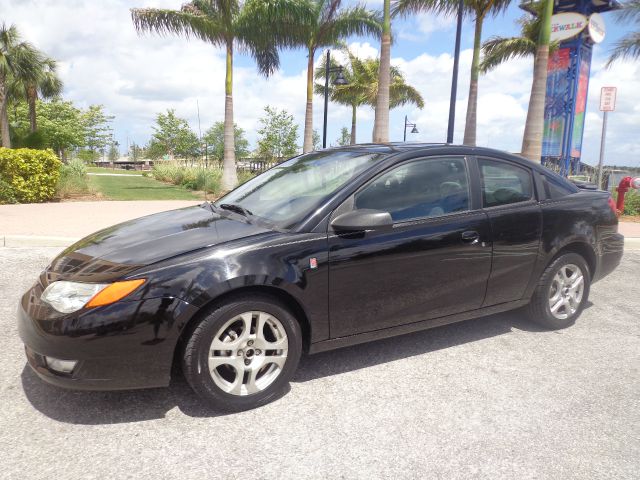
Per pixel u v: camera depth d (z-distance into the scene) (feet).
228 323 8.83
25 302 8.88
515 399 9.82
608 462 7.89
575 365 11.45
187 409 9.15
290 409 9.27
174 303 8.31
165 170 86.38
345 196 10.27
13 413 8.84
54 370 8.28
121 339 8.13
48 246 22.31
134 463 7.59
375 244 10.14
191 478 7.29
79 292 8.27
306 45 65.67
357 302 10.12
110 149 299.38
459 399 9.77
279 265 9.14
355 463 7.72
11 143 80.53
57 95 104.68
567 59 61.00
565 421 9.06
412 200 11.02
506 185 12.53
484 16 59.26
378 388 10.15
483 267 11.68
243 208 11.54
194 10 58.23
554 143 62.95
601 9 62.18
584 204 13.66
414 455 7.96
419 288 10.85
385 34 53.26
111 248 9.61
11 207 34.47
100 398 9.43
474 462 7.82
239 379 9.03
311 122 70.08
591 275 14.20
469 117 63.21
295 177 12.15
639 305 16.21
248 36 59.98
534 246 12.49
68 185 45.21
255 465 7.63
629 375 11.01
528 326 13.94
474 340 12.82
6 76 82.07
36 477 7.20
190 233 10.02
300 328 9.67
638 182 37.37
